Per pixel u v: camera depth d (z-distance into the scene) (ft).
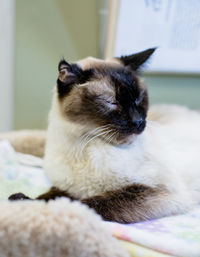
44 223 1.02
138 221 1.24
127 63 1.50
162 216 1.28
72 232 1.01
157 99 2.20
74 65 1.36
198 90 2.21
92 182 1.32
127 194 1.28
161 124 1.73
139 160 1.35
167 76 2.16
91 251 1.02
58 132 1.38
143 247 1.09
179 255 1.06
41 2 2.08
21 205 1.09
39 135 1.88
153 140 1.46
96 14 2.07
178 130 1.70
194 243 1.07
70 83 1.35
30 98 2.21
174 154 1.53
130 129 1.31
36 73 2.18
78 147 1.33
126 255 1.05
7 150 1.71
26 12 2.09
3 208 1.07
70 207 1.09
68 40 2.13
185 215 1.32
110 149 1.32
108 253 1.03
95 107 1.32
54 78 2.18
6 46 2.10
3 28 2.06
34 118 2.24
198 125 1.78
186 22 1.98
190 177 1.48
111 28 1.95
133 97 1.37
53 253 1.01
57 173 1.38
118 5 1.90
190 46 2.02
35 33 2.12
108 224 1.14
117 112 1.32
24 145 1.83
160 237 1.09
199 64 2.06
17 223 1.02
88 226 1.04
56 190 1.41
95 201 1.26
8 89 2.16
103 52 2.09
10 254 1.01
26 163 1.68
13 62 2.16
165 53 2.03
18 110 2.23
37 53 2.15
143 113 1.40
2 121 2.19
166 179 1.35
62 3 2.08
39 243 1.01
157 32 1.99
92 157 1.31
